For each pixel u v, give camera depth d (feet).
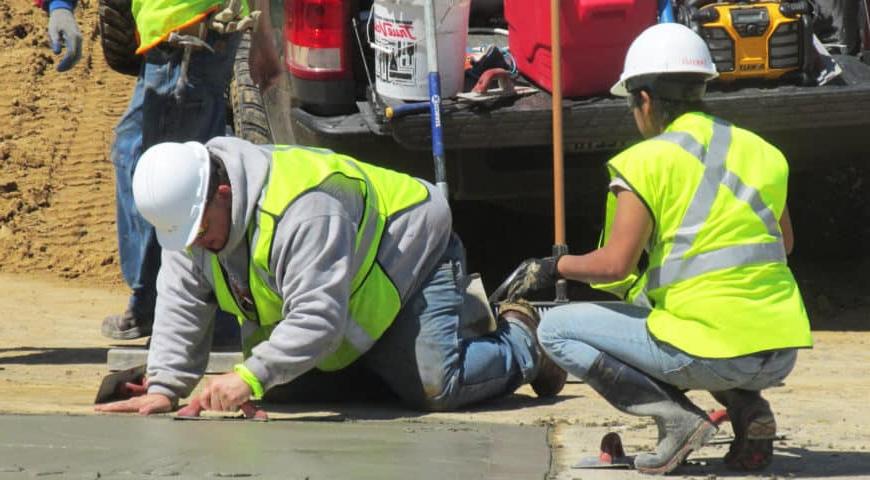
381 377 59.16
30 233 112.16
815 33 83.05
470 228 98.43
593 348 45.93
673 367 44.88
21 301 95.14
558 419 56.90
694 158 44.65
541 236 97.30
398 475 43.70
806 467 47.37
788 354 45.09
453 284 57.52
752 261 44.52
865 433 54.13
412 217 56.29
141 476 42.75
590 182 80.23
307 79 76.74
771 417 46.06
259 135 86.28
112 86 142.31
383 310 55.57
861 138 79.20
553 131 72.28
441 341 56.90
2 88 138.41
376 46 74.18
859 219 94.38
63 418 53.72
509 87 74.08
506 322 61.05
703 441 45.42
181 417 53.88
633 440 52.24
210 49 68.28
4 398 60.75
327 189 52.90
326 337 52.47
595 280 44.96
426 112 73.26
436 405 57.67
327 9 75.92
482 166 78.23
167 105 69.31
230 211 51.72
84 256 108.88
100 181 121.80
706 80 46.11
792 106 75.36
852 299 86.99
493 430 52.90
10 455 45.80
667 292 44.91
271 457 46.24
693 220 44.45
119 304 95.66
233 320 70.18
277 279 52.65
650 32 46.47
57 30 70.64
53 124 131.95
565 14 73.05
